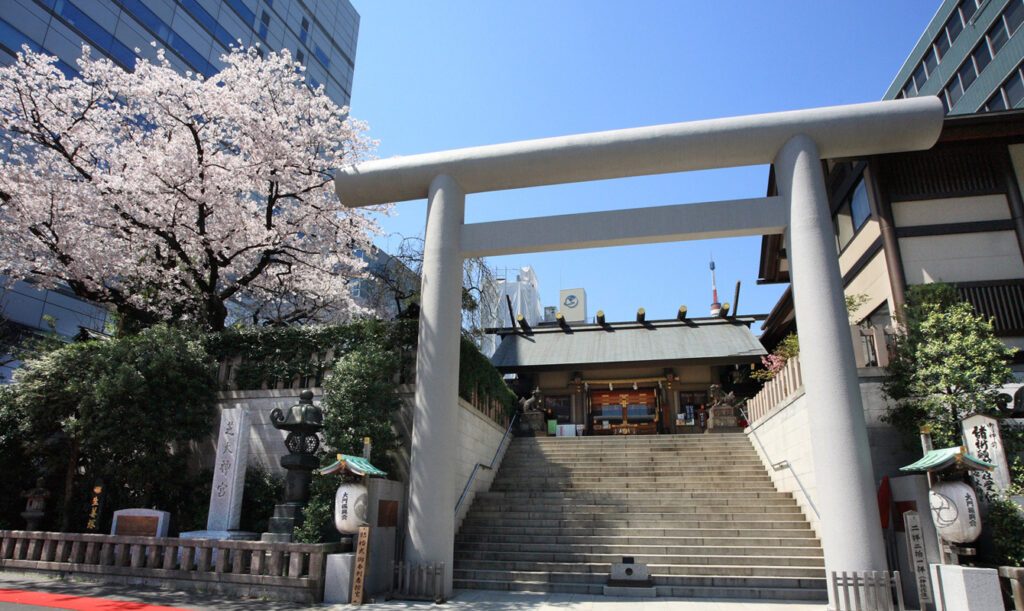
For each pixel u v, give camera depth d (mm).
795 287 10008
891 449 10570
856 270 15648
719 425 18547
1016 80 27156
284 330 13609
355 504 9117
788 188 10422
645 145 10945
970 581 7047
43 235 14516
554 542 11391
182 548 9523
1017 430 9766
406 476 11375
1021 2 26641
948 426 9898
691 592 9484
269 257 16281
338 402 10930
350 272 18406
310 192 16047
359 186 12008
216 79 16250
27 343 13914
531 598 9305
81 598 8211
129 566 9688
